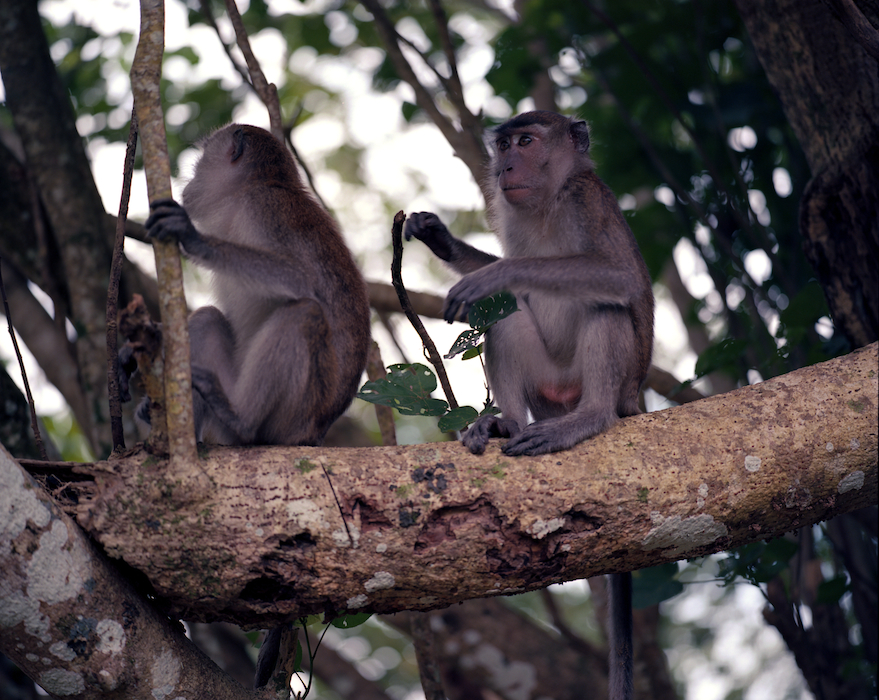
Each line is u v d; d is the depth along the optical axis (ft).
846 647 25.82
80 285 24.89
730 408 15.28
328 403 16.87
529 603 47.98
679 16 29.91
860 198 18.92
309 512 13.42
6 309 14.93
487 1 40.78
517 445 14.78
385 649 47.47
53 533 12.55
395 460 14.12
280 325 16.52
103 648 12.88
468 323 17.38
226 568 13.21
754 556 21.15
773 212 29.78
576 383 20.51
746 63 30.55
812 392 15.40
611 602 19.44
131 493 13.20
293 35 36.50
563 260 18.72
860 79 18.63
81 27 33.04
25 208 26.71
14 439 22.77
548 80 34.19
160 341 13.29
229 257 16.16
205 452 13.74
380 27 26.76
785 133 28.96
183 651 13.83
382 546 13.57
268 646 16.61
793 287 25.99
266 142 19.49
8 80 25.82
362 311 18.51
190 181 20.02
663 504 14.34
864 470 15.16
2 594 12.19
